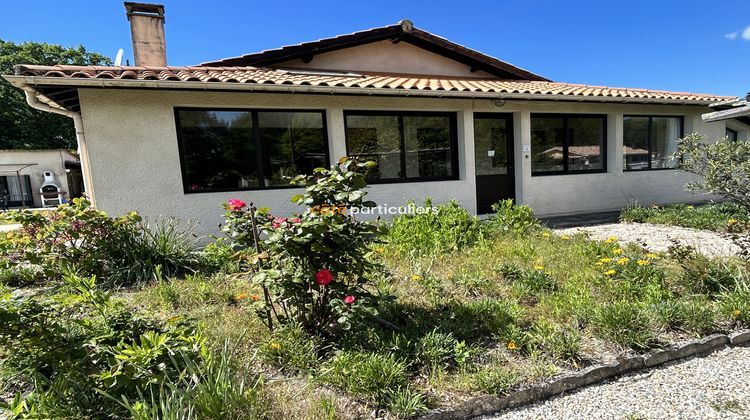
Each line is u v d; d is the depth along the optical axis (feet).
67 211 12.23
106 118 16.61
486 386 6.54
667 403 6.52
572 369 7.22
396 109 21.95
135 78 15.43
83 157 22.93
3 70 83.41
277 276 7.25
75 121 22.80
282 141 20.21
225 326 8.42
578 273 11.89
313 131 20.83
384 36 27.45
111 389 5.72
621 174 27.43
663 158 29.07
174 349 6.06
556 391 6.78
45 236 11.89
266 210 8.15
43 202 65.57
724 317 9.04
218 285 11.55
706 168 16.34
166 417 4.85
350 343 7.64
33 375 6.01
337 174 7.82
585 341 8.13
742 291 9.66
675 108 27.99
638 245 15.65
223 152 19.11
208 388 5.49
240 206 8.63
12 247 11.94
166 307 9.77
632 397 6.70
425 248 14.79
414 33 27.78
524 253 14.11
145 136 17.25
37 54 90.17
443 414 6.00
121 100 16.76
